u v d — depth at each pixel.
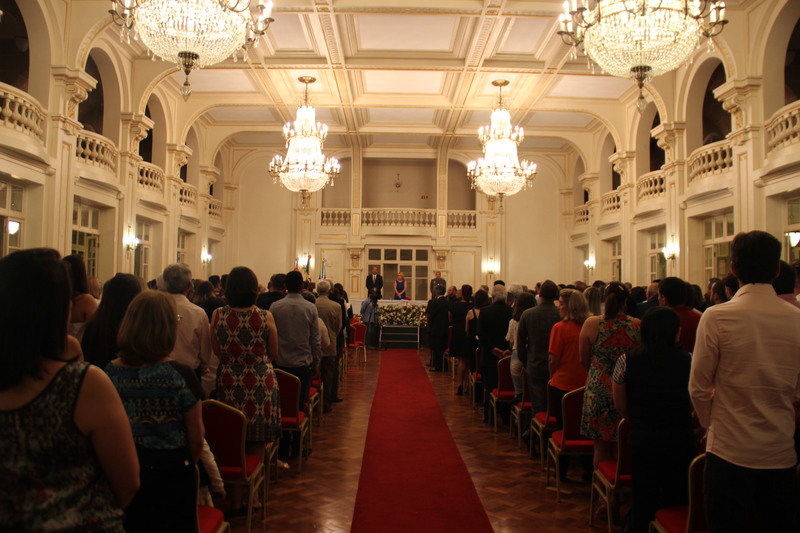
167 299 2.52
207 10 5.89
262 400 4.08
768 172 8.73
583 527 4.06
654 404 3.14
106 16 9.24
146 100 11.91
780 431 2.42
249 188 19.55
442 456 5.79
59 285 1.61
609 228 16.14
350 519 4.18
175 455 2.48
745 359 2.44
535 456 5.79
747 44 9.38
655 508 3.14
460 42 10.91
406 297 19.38
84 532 1.57
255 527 4.01
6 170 8.02
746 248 2.54
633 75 6.11
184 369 2.51
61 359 1.63
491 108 14.27
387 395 9.05
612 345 4.05
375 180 21.20
